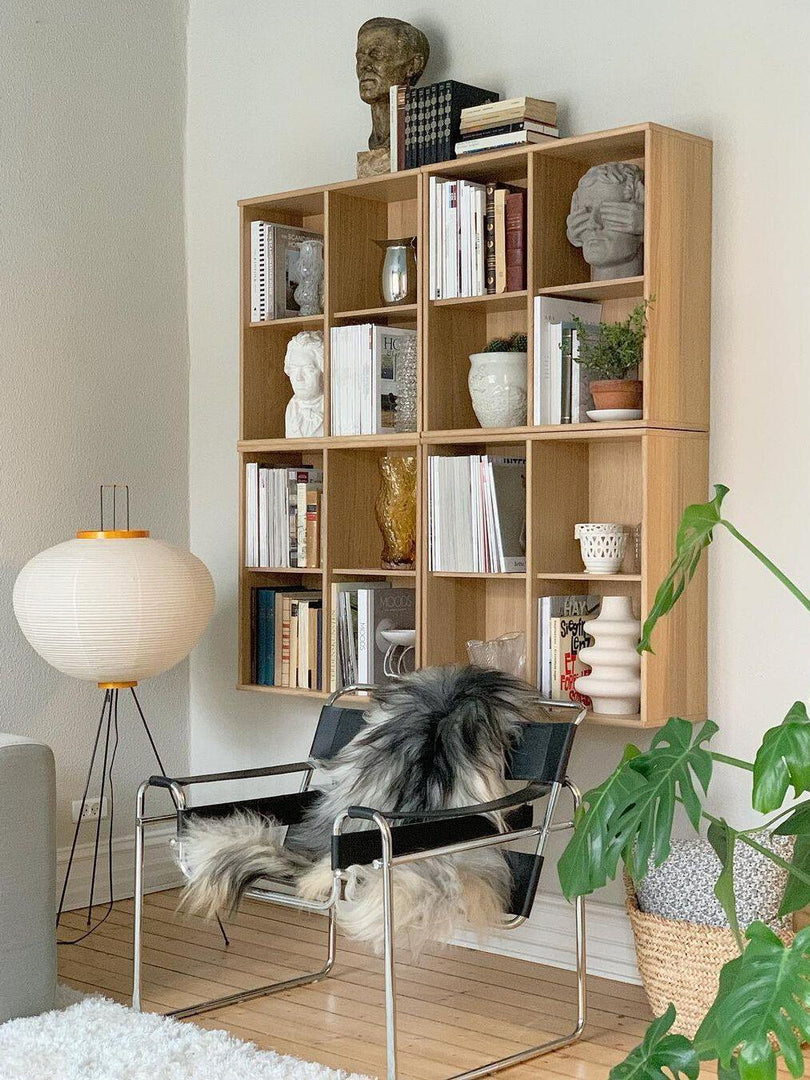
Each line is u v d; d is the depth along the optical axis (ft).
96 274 14.21
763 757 6.44
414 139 12.18
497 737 10.30
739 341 10.92
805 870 7.32
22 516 13.51
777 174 10.69
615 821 6.96
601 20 11.75
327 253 12.76
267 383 13.82
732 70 10.94
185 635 11.98
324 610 12.80
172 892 14.60
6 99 13.41
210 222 14.97
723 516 11.01
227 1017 10.66
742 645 10.91
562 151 11.25
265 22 14.47
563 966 12.04
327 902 9.36
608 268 11.05
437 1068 9.58
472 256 11.71
